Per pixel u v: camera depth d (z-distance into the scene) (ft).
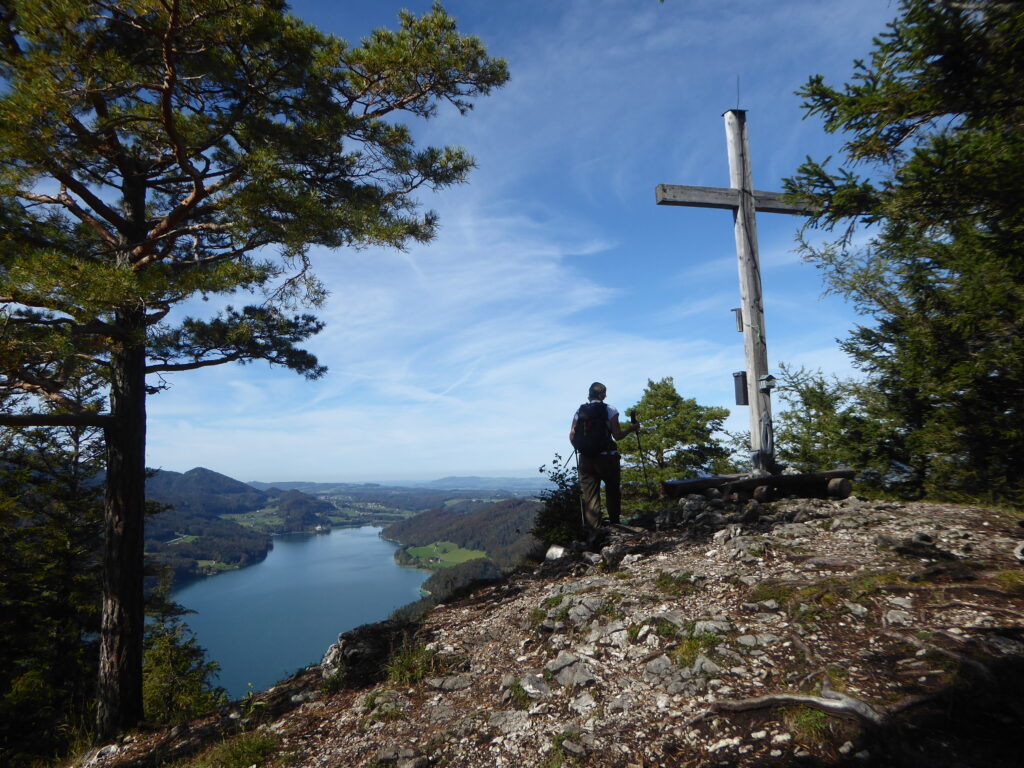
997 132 9.48
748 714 8.95
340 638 17.06
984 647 8.88
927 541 14.90
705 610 12.85
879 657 9.41
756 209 24.80
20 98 16.17
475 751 10.00
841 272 32.12
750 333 24.17
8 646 40.98
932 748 7.26
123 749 15.60
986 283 23.30
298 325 33.09
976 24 8.34
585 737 9.44
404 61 22.43
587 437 22.04
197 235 26.37
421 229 25.12
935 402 27.32
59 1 15.87
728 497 23.07
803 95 10.85
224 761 12.04
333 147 23.38
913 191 9.86
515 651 13.79
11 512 44.60
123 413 21.91
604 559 19.01
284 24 19.42
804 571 13.80
